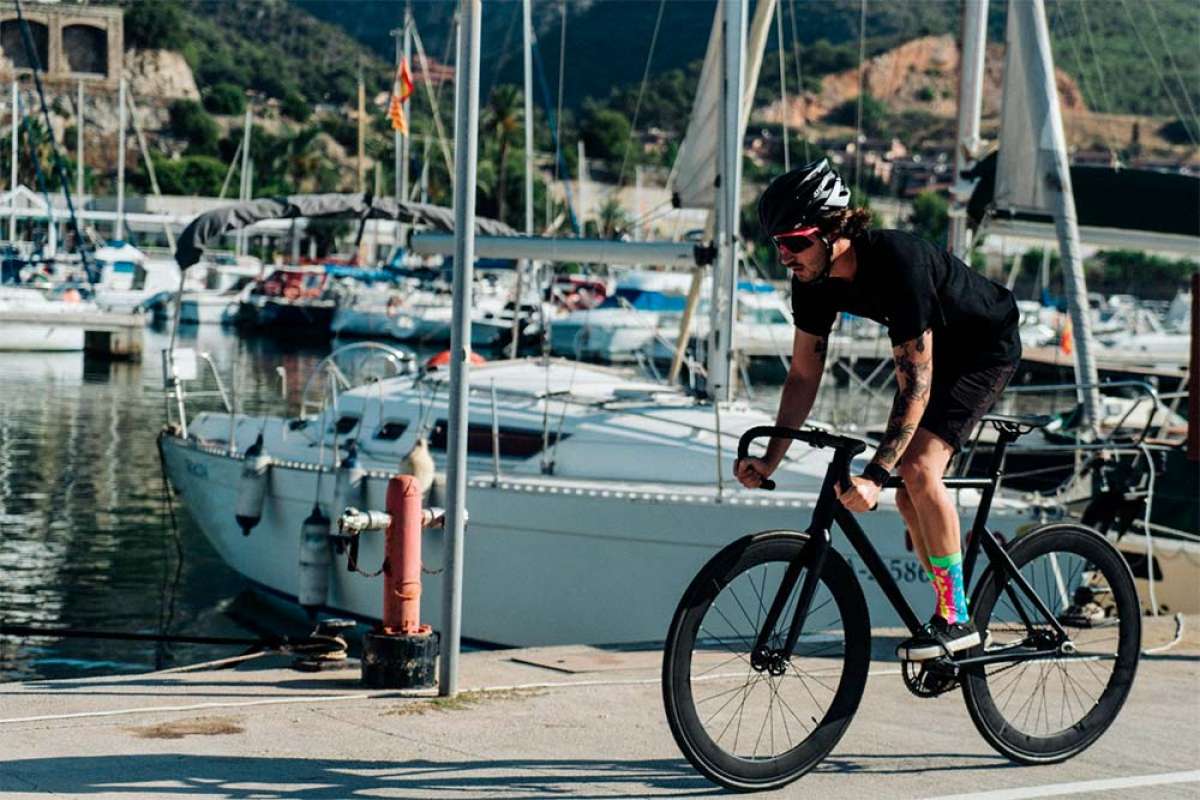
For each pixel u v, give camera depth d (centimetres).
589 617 1029
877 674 619
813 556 438
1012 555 476
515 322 1489
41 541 1531
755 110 14575
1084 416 1078
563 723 522
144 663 1102
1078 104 9781
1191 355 850
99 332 4147
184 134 14050
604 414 1118
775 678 449
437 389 1194
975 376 439
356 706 541
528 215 3978
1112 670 500
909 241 422
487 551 1057
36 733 492
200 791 428
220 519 1287
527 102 4019
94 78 13938
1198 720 547
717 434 1011
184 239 1305
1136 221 1317
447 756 475
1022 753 477
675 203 1313
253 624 1230
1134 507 959
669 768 468
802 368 449
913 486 439
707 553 998
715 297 1180
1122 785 457
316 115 16088
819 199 416
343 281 5944
